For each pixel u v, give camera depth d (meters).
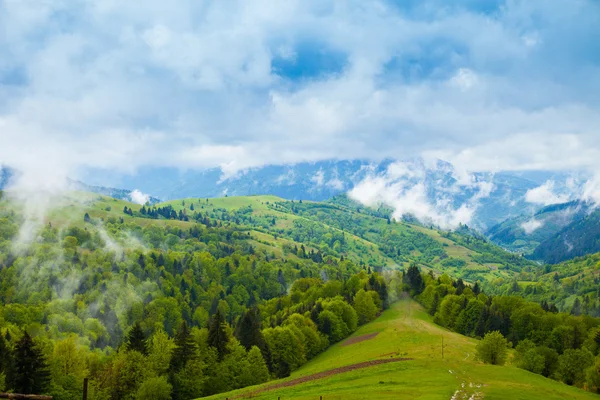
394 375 87.06
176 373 104.31
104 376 103.69
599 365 95.25
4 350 92.50
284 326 154.62
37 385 91.19
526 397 69.19
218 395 90.19
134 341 112.50
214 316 120.50
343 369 101.00
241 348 121.62
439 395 67.94
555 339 146.62
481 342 107.06
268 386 93.56
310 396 72.81
